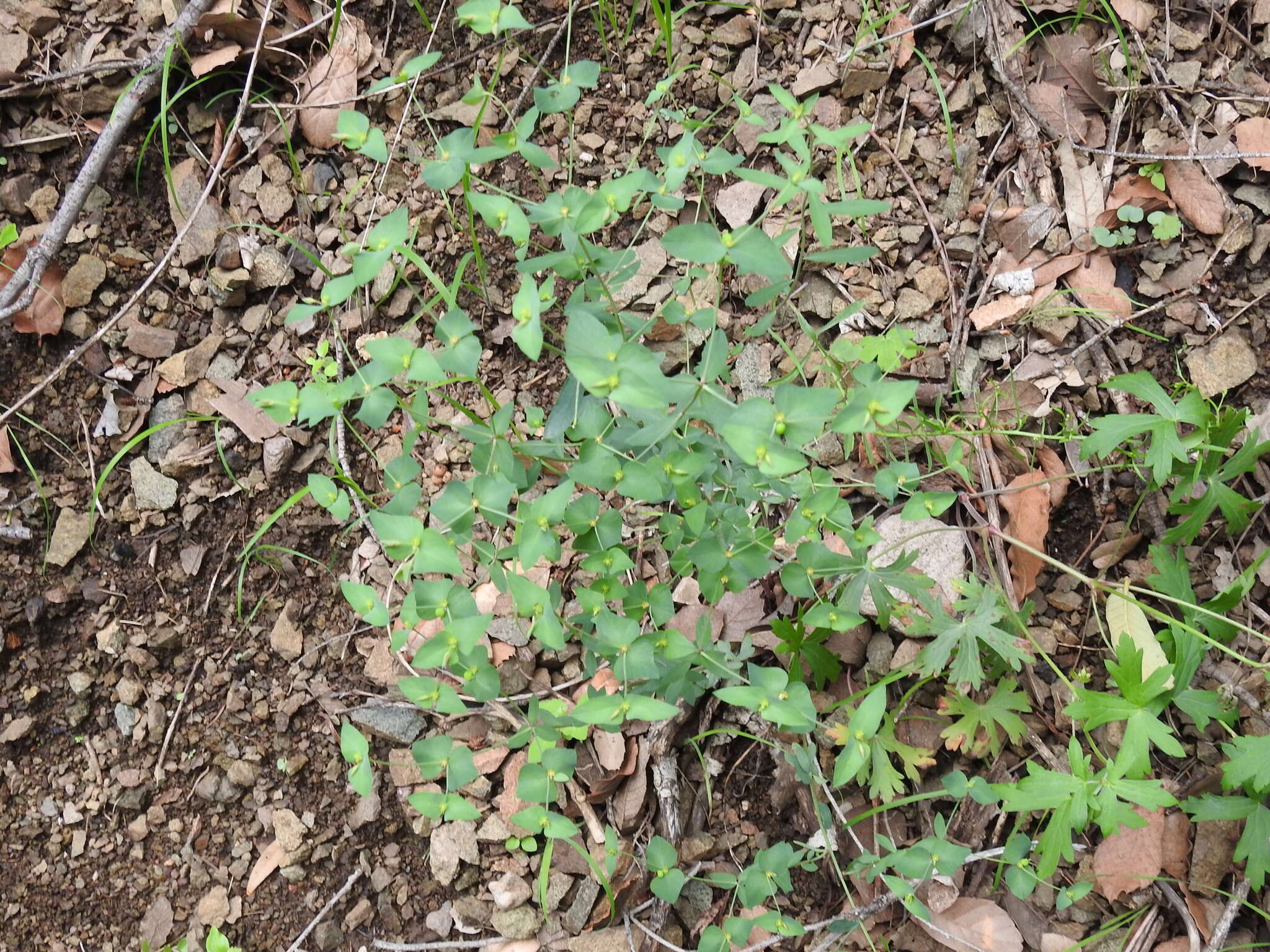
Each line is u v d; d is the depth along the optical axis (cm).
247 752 64
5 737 63
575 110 70
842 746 62
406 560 53
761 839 62
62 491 66
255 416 67
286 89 70
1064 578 64
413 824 63
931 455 64
